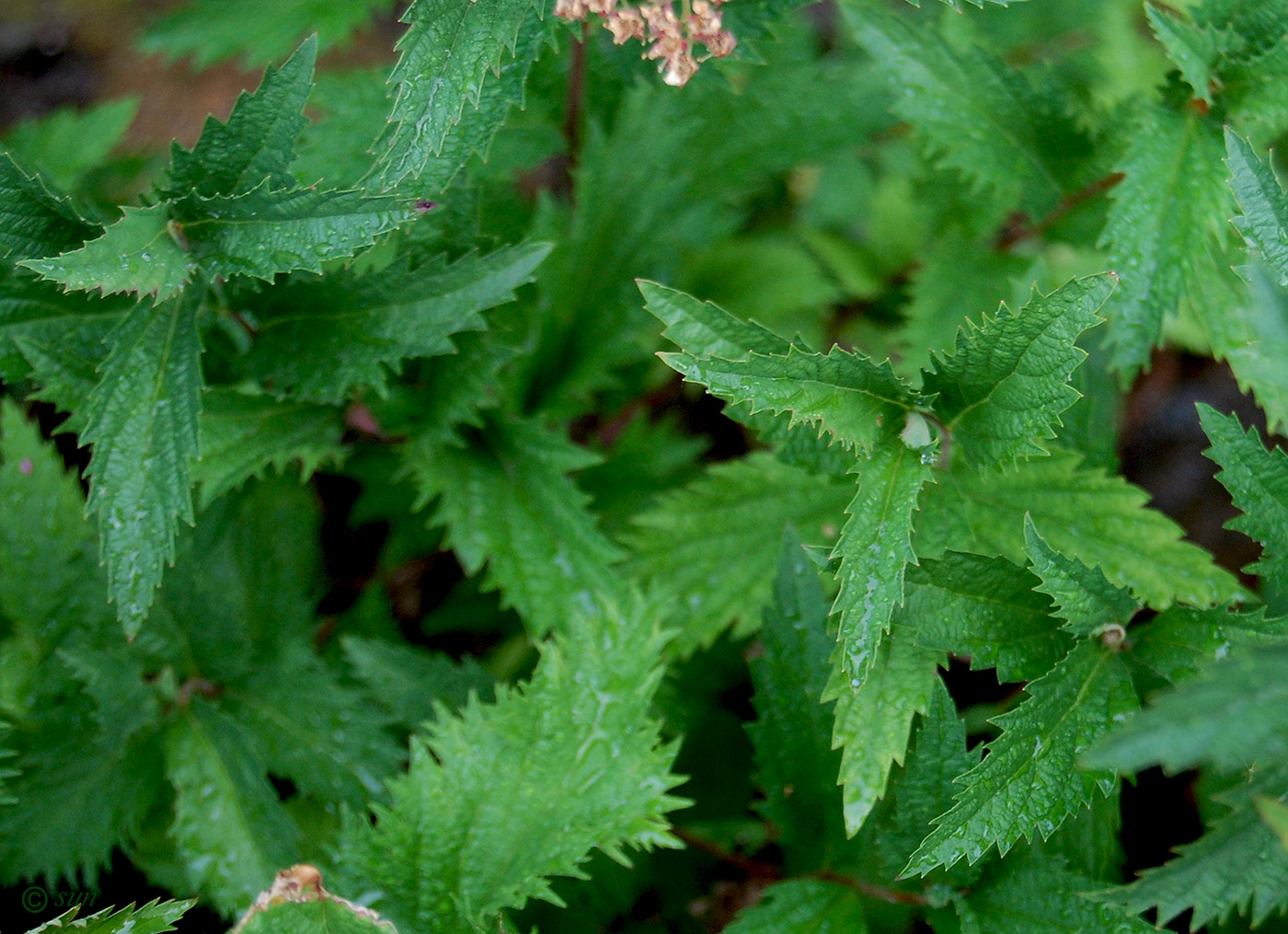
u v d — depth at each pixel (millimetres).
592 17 536
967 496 516
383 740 542
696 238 600
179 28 616
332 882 503
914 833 491
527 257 519
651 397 623
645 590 539
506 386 563
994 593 480
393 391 542
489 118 508
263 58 602
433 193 509
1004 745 471
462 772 505
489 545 542
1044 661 482
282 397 530
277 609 572
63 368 518
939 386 484
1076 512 514
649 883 552
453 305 521
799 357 474
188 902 485
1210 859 453
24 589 543
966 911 493
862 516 476
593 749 504
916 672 484
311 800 563
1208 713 431
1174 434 648
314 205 494
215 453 530
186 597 547
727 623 536
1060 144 559
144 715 539
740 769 567
